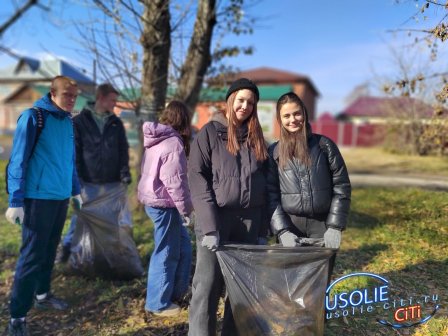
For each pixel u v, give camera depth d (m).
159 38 4.82
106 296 3.38
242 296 2.24
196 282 2.39
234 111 2.31
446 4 3.04
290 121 2.39
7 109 27.89
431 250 3.99
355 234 4.67
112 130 3.74
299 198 2.39
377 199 6.30
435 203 5.57
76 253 3.63
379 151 16.98
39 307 3.26
